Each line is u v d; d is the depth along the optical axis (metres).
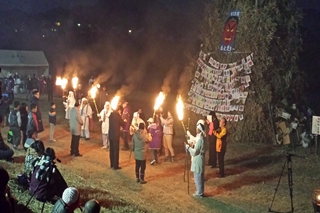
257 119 20.36
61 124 24.84
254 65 20.47
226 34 20.78
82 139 21.05
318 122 17.92
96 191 11.70
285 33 21.23
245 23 20.44
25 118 17.28
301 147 19.69
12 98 32.94
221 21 21.33
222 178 15.18
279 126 20.19
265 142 20.47
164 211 11.57
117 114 15.80
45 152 9.52
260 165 16.95
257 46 20.31
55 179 9.33
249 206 12.53
